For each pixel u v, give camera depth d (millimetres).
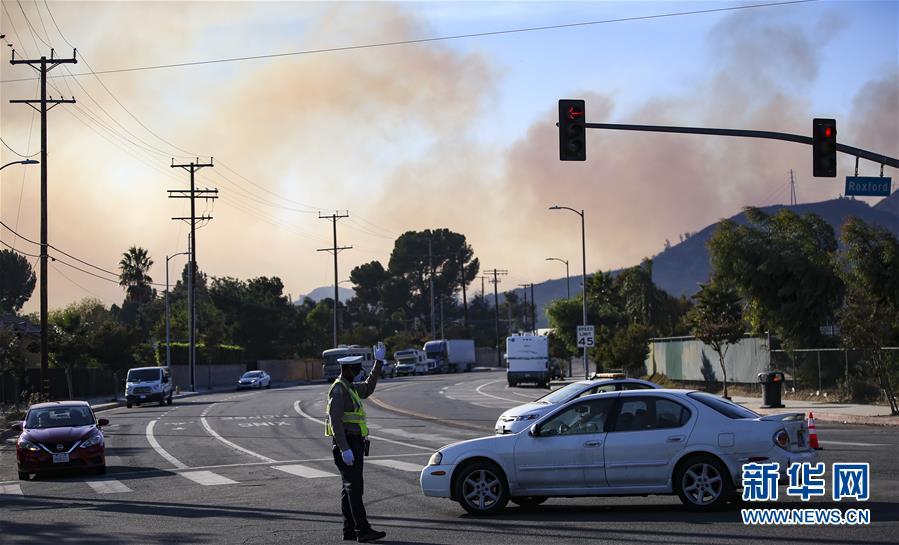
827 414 31172
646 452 13367
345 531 12188
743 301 46125
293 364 106562
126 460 25016
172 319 109000
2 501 17969
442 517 13891
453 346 120125
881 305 39562
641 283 80562
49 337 57312
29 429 22312
